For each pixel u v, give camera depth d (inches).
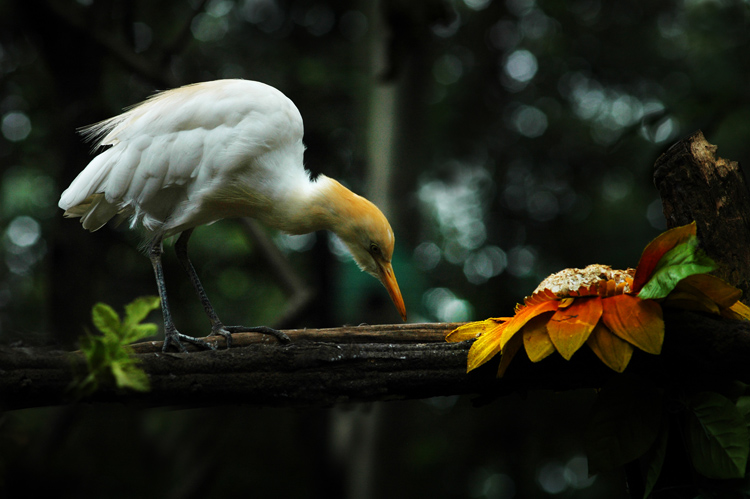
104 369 100.7
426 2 338.3
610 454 112.1
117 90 397.4
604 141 600.4
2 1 395.5
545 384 123.3
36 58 443.5
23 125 462.9
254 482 511.2
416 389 125.5
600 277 118.3
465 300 541.3
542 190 645.3
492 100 613.6
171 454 421.1
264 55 487.8
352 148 454.3
